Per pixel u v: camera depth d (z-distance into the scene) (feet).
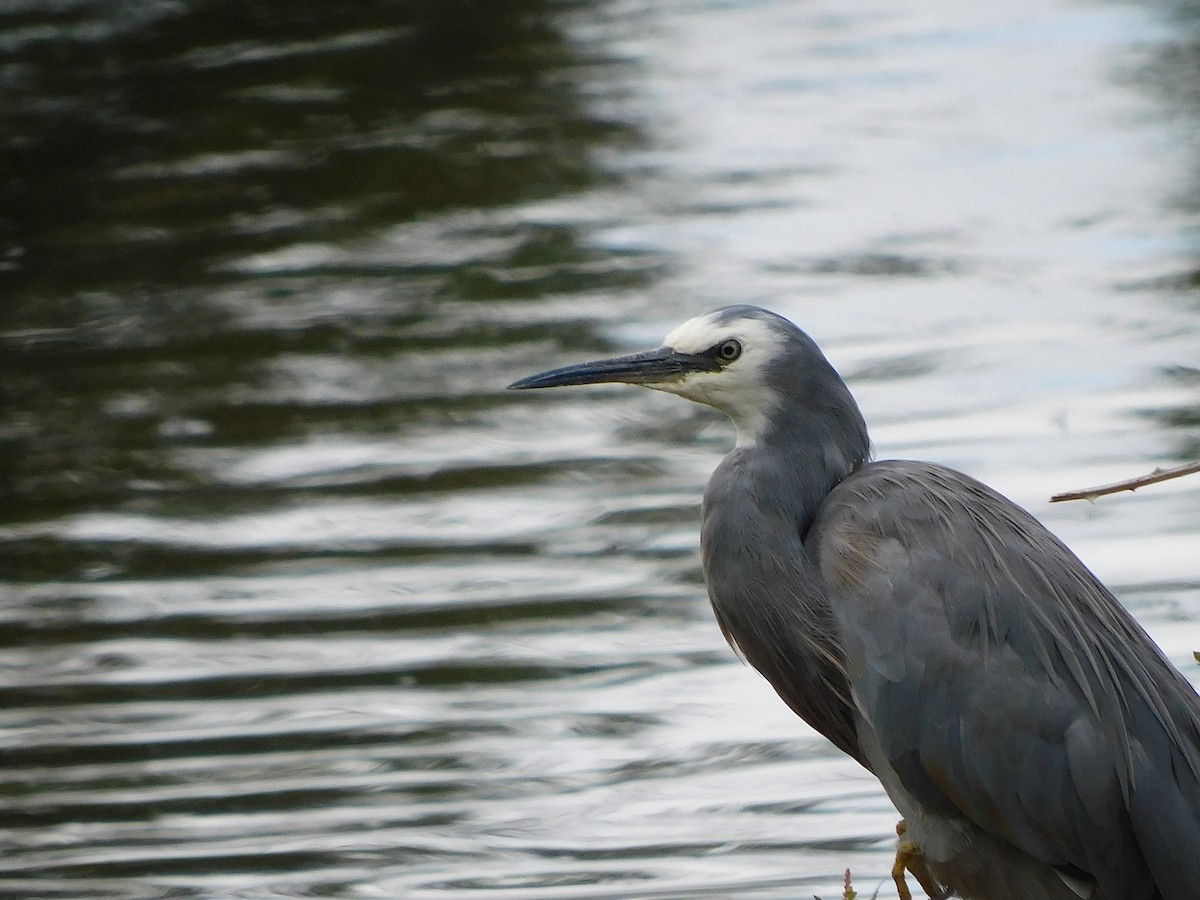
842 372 49.37
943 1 85.76
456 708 36.45
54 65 79.30
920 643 25.09
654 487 44.75
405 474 46.09
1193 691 26.18
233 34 83.05
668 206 62.54
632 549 41.93
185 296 57.67
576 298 55.16
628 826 32.40
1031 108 70.38
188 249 61.11
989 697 24.72
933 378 48.57
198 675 37.91
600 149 67.97
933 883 27.02
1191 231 57.57
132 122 72.43
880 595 25.54
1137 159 64.28
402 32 82.48
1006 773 24.66
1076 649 25.02
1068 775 24.53
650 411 49.52
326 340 54.03
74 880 31.42
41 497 45.83
